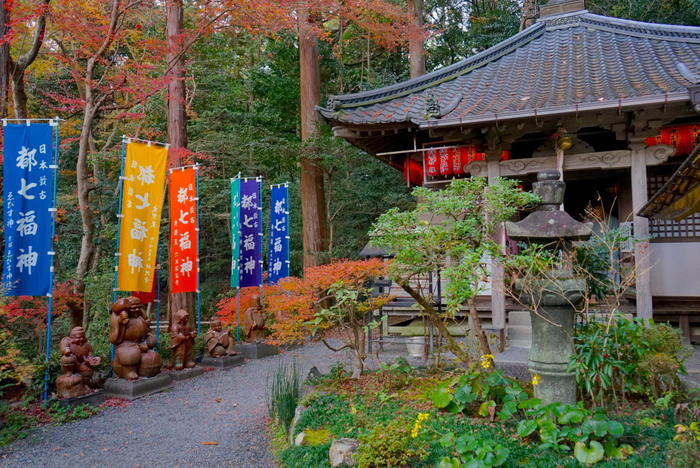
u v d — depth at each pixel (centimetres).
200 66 1709
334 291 618
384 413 477
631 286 848
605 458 361
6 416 602
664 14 1631
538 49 1075
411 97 1002
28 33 1038
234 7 948
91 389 734
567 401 434
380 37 1542
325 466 390
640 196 766
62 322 1152
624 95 738
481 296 905
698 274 858
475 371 484
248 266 1135
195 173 980
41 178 699
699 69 828
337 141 1441
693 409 411
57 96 983
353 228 1852
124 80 950
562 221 432
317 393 557
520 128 782
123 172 811
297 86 1788
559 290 428
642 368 459
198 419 637
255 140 1595
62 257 1444
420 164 1028
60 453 526
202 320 1689
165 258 1684
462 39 2125
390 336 859
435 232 488
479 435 397
